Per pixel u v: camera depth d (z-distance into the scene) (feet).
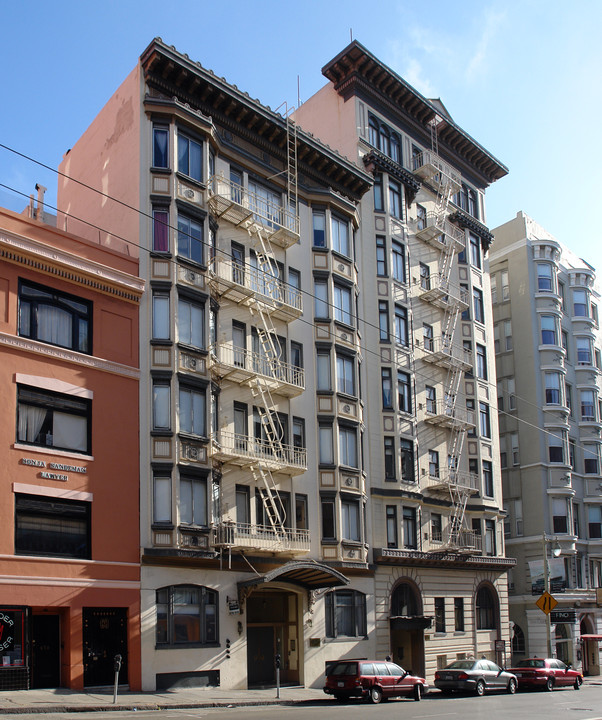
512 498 183.11
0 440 80.02
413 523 132.57
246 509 105.19
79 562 83.97
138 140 102.78
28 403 83.56
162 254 99.35
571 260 216.33
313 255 123.65
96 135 114.32
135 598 88.33
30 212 104.47
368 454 127.24
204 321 102.12
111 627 86.58
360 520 119.55
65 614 82.74
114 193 106.32
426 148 158.92
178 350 97.71
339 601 116.06
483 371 162.81
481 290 167.84
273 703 86.33
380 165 141.18
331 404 118.93
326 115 147.74
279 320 115.85
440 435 144.87
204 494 97.40
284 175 122.72
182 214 102.83
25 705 68.74
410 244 146.30
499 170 177.58
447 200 155.02
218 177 108.06
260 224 114.52
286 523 109.40
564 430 186.09
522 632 173.68
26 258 85.81
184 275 100.94
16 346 83.15
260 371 109.70
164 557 91.09
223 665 96.22
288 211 120.88
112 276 93.35
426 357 143.43
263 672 106.32
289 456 110.93
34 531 81.61
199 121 106.93
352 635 116.67
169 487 93.45
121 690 84.69
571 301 208.23
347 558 115.65
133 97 105.81
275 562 105.60
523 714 74.33
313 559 111.75
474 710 78.48
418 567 132.16
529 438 183.42
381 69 144.25
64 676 81.10
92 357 89.76
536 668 119.24
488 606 150.61
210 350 101.71
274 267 116.57
